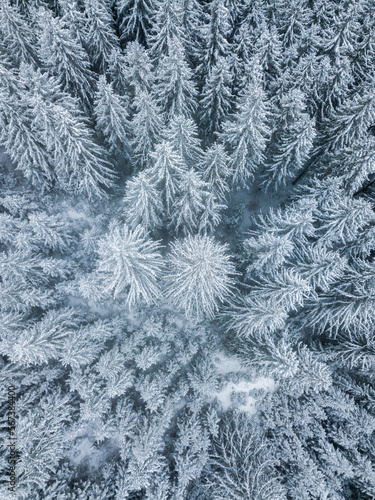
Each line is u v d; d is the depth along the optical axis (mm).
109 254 13953
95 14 17859
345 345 21312
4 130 18266
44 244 21062
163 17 18328
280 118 19328
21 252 18906
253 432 20750
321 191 19938
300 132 18156
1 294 17234
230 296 20688
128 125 19844
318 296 20781
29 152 19703
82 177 20406
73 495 17469
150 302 20969
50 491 17047
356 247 20234
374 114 17547
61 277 21672
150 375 21516
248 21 21781
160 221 20109
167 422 19844
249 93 17203
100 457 20344
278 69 20688
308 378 17094
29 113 17688
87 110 21734
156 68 21094
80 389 18312
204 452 19594
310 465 19156
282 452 20469
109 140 20219
